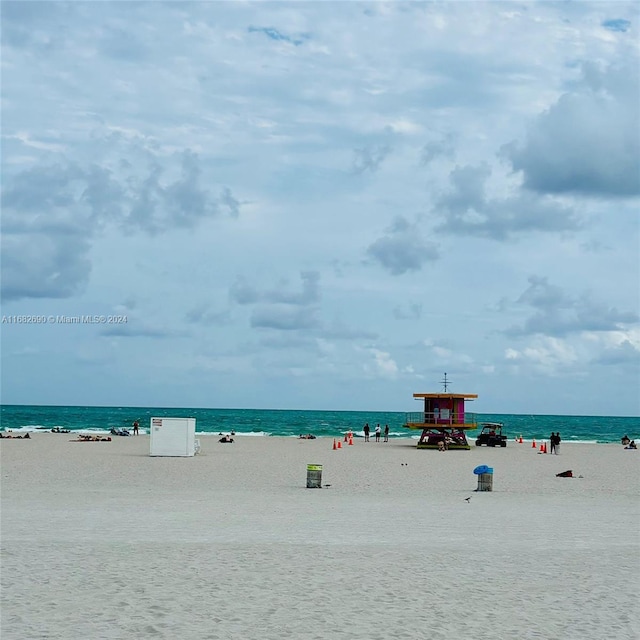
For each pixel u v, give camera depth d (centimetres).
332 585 1203
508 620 1015
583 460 5181
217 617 1002
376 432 8056
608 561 1440
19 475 3341
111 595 1112
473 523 1958
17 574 1242
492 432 7525
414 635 936
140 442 6631
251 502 2377
